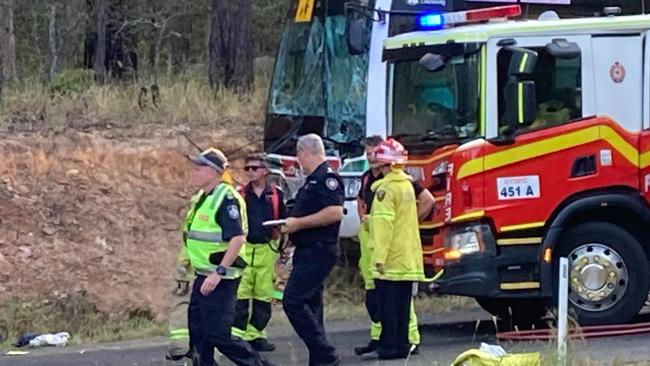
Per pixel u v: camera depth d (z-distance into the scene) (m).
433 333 12.84
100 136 17.91
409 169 12.16
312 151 10.12
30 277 15.05
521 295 11.70
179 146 18.08
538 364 8.96
